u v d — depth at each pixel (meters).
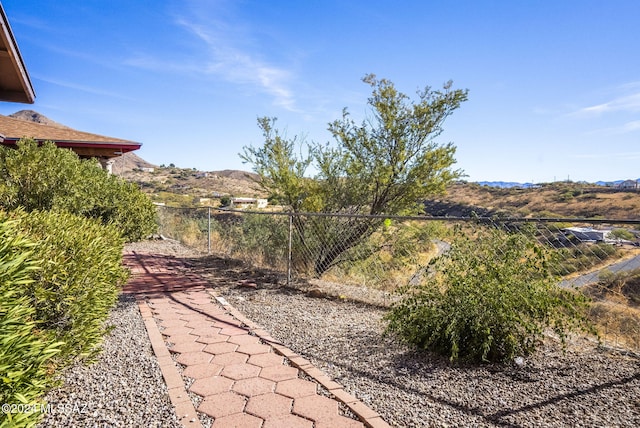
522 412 2.47
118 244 4.46
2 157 6.81
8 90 6.17
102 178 10.36
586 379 2.93
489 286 3.33
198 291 5.98
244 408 2.52
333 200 7.57
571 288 3.52
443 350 3.43
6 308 1.68
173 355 3.43
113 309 4.75
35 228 2.97
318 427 2.30
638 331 3.51
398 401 2.62
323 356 3.44
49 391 2.51
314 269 7.39
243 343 3.76
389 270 6.41
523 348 3.30
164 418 2.33
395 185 7.26
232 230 9.72
